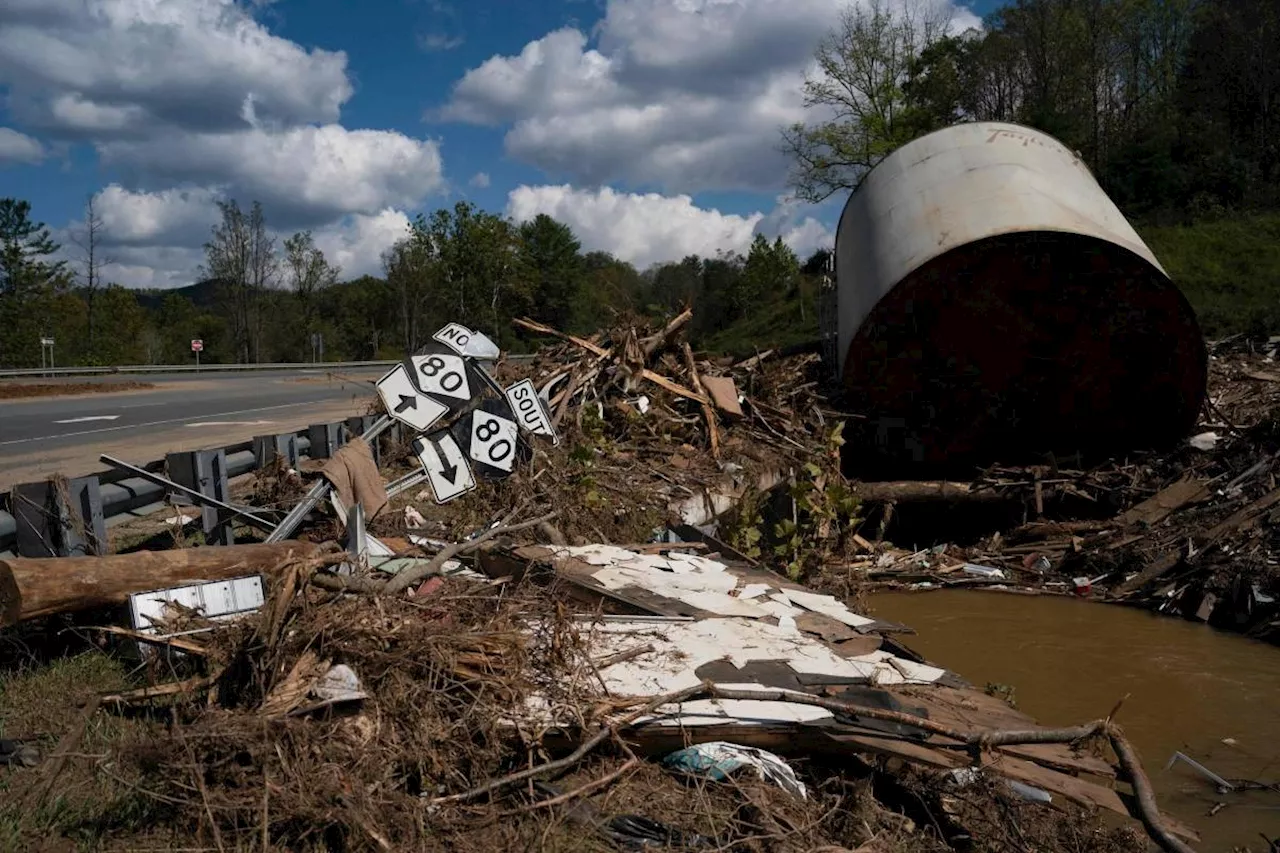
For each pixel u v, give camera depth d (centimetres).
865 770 508
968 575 1190
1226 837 544
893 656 604
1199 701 773
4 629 570
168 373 4559
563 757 468
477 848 392
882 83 4334
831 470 1212
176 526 766
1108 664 872
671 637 573
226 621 531
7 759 443
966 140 1394
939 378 1333
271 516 807
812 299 4225
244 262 6894
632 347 1312
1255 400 1463
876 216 1391
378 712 441
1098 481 1310
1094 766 479
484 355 846
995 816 495
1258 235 3625
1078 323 1256
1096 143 4762
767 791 449
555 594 616
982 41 5391
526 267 5800
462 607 544
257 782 401
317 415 2027
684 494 1036
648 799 443
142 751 406
